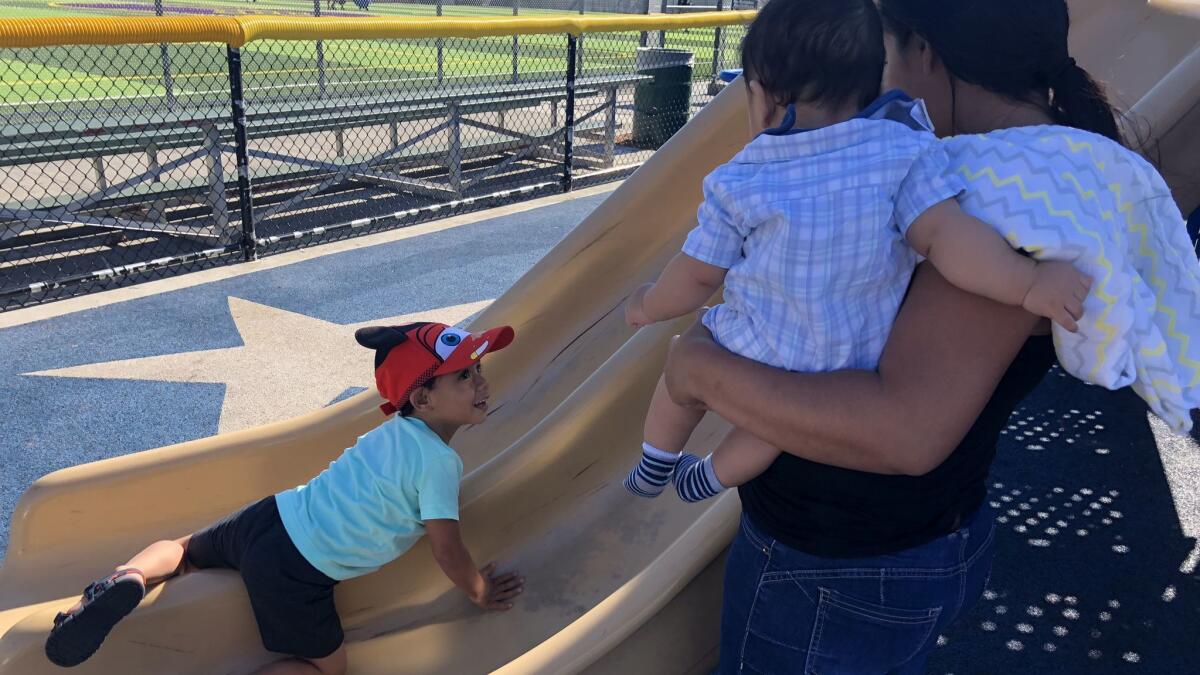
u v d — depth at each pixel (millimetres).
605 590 2434
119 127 6480
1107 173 1285
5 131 6375
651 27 8727
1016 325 1237
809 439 1319
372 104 7855
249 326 5176
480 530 2578
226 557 2309
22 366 4543
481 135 10180
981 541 1494
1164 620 2832
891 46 1450
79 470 2885
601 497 2664
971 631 2764
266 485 3051
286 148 9391
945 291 1272
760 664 1577
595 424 2695
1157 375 1290
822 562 1435
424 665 2320
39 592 2666
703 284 1497
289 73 12617
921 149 1326
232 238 6918
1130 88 3195
